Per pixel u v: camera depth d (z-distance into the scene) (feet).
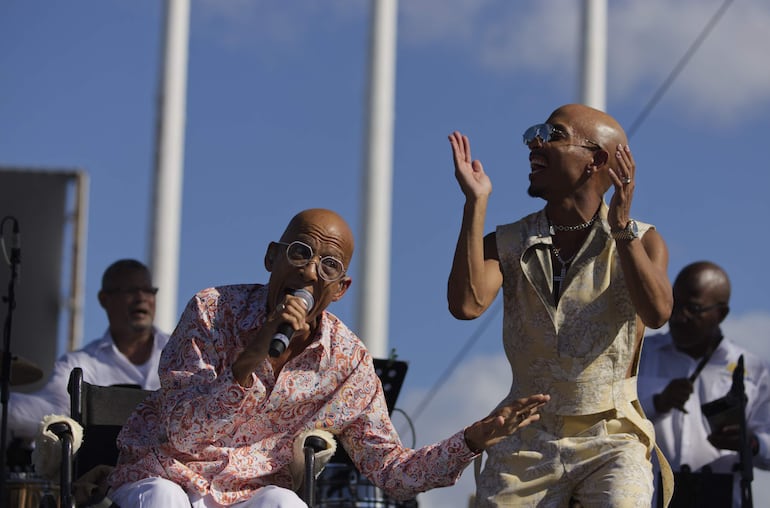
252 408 17.08
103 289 29.91
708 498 24.97
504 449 17.72
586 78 41.60
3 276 41.93
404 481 17.35
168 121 42.57
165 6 43.19
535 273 17.74
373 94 42.01
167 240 42.01
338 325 17.83
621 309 17.54
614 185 16.83
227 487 17.08
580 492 17.40
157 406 17.52
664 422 27.43
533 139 17.94
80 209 43.09
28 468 26.37
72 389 17.79
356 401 17.66
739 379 24.95
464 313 17.44
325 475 24.58
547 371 17.57
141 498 16.30
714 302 27.68
